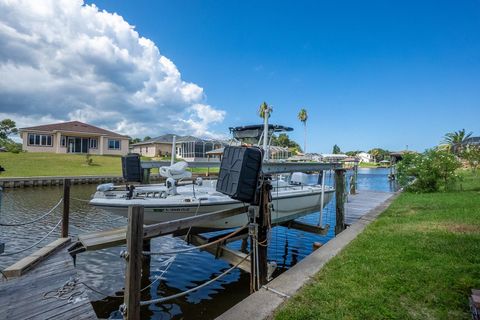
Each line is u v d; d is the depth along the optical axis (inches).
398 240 208.7
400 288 134.6
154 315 181.6
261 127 352.5
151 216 228.4
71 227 396.2
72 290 163.5
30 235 349.4
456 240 200.7
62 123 1519.4
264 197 187.5
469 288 130.6
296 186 382.3
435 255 173.3
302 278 151.8
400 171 622.8
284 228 385.7
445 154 534.9
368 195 652.1
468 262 160.6
